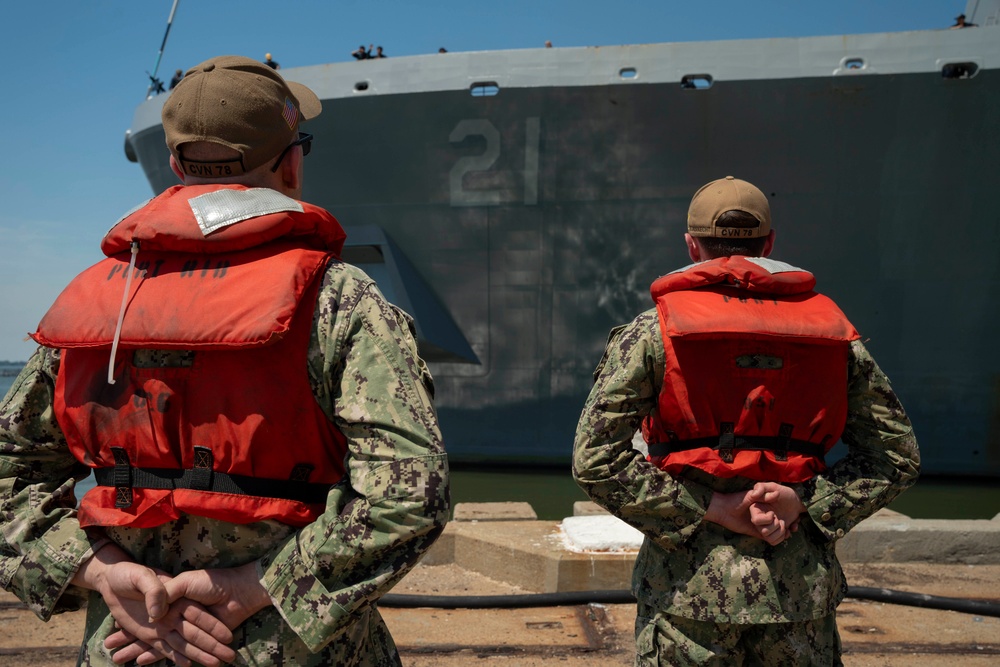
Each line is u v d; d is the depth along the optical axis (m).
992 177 10.28
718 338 1.57
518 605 3.62
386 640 1.25
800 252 10.95
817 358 1.61
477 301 11.65
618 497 1.60
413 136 11.16
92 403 1.09
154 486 1.07
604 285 11.30
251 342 1.00
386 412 1.03
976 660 3.02
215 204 1.09
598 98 10.62
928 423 11.05
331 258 1.14
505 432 11.89
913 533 4.34
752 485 1.60
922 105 10.17
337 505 1.05
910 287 10.82
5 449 1.17
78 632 3.27
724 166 10.73
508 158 11.04
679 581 1.60
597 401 1.64
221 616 1.03
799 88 10.28
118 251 1.16
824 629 1.60
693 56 10.43
